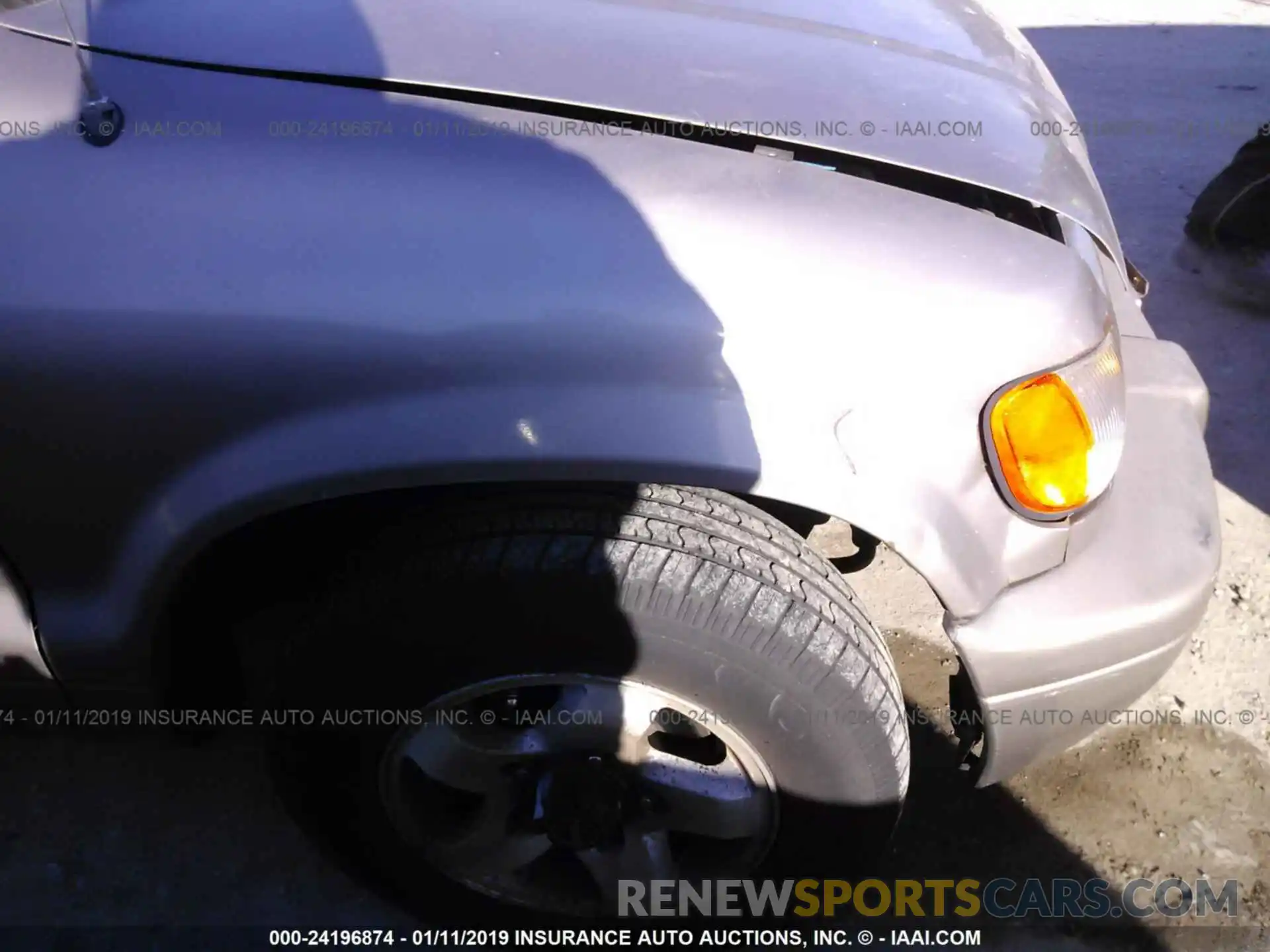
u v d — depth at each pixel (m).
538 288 1.17
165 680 1.44
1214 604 2.35
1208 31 5.90
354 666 1.31
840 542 2.43
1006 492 1.26
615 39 1.38
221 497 1.24
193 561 1.31
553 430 1.18
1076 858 1.84
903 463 1.21
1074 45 5.69
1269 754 2.02
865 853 1.49
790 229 1.21
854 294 1.20
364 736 1.38
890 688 1.36
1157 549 1.42
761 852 1.49
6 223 1.19
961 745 1.54
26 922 1.72
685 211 1.20
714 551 1.25
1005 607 1.32
